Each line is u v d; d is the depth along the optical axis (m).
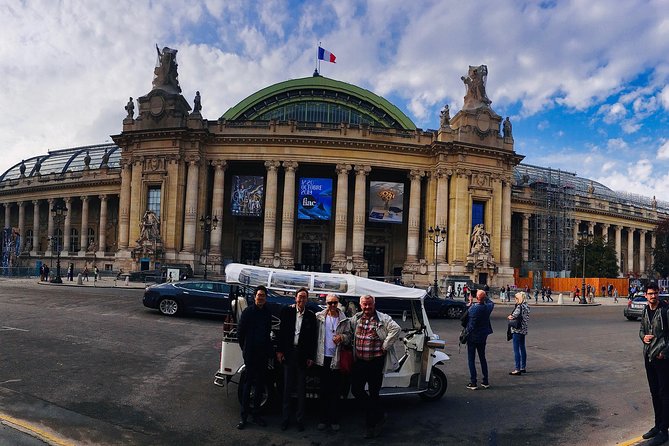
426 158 66.44
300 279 12.07
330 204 62.78
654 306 9.59
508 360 17.45
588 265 78.88
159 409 10.36
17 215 97.75
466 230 63.53
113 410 10.13
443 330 25.66
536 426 10.12
